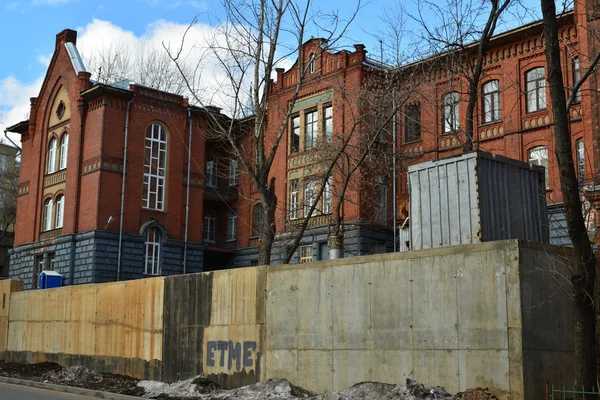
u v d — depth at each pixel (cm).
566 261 1327
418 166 1552
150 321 2009
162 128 4162
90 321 2255
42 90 4469
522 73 3112
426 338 1353
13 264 4497
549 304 1272
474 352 1272
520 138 3072
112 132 3931
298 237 2159
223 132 2255
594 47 2175
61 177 4162
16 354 2653
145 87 4081
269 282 1695
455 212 1457
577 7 2322
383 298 1444
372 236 3475
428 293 1362
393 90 2405
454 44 2081
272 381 1605
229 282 1792
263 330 1686
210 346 1811
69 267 3881
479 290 1280
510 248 1246
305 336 1590
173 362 1909
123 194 3906
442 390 1297
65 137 4244
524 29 3059
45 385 1934
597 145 2100
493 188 1449
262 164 2139
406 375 1377
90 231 3797
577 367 1220
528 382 1204
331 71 3656
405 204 2958
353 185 3253
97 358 2191
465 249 1312
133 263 3894
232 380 1734
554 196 2919
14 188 6206
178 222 4147
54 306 2466
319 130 3597
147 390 1773
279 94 3978
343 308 1521
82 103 4038
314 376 1556
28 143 4597
